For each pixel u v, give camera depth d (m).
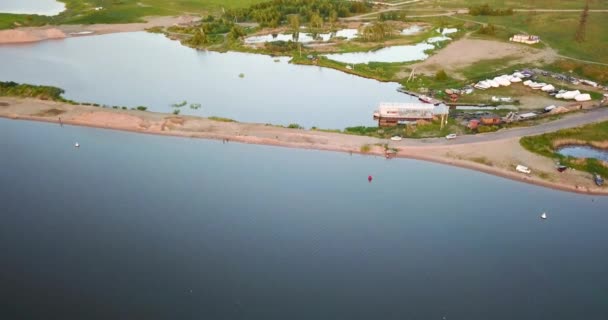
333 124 138.75
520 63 183.50
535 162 113.44
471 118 135.62
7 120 141.25
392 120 137.62
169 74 182.88
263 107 150.62
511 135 125.31
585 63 179.00
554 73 171.38
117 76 179.88
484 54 195.88
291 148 123.50
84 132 134.12
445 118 135.38
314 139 126.69
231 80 176.12
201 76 180.62
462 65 183.25
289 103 153.88
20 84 163.88
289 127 134.75
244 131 131.50
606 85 161.50
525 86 161.12
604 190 104.00
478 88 159.88
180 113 146.00
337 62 189.88
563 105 144.12
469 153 117.88
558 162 113.25
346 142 124.75
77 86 169.00
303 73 183.88
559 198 101.88
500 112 141.00
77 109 146.62
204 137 129.50
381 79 173.00
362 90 164.88
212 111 147.50
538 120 133.75
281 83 172.50
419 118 136.25
